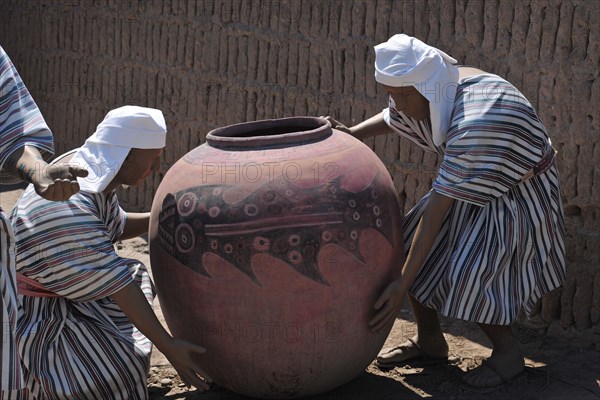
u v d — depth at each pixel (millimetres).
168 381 4055
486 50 4535
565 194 4316
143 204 6469
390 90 3664
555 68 4254
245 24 5609
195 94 5996
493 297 3707
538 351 4293
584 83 4168
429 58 3541
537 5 4285
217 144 3549
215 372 3609
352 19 5059
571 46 4203
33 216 3438
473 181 3562
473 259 3701
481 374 3877
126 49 6422
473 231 3734
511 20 4410
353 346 3525
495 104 3572
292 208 3318
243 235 3318
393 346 4367
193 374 3523
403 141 4945
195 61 5957
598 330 4293
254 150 3459
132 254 5789
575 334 4363
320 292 3359
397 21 4871
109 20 6512
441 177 3604
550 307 4438
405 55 3555
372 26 4977
